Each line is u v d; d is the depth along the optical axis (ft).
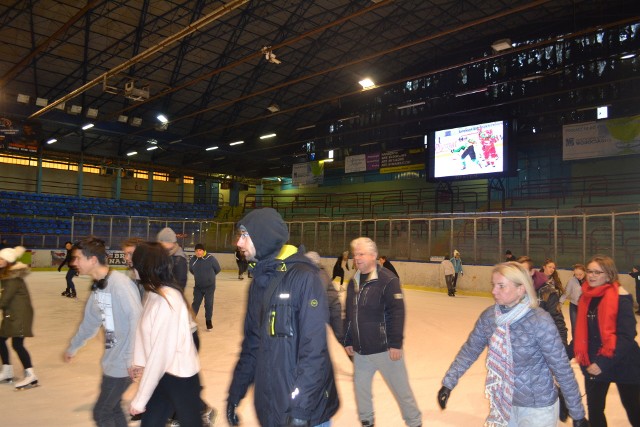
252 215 8.42
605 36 82.79
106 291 11.21
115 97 95.30
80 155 116.98
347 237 90.17
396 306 13.14
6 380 18.90
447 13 84.99
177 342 9.58
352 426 15.24
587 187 89.92
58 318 36.19
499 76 94.94
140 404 9.05
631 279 55.93
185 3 72.79
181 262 21.16
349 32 88.69
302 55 93.76
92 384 18.99
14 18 69.87
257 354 8.41
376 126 101.30
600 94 82.84
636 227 66.08
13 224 97.14
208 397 17.57
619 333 10.90
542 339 8.79
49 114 91.20
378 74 106.22
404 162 100.99
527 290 9.03
